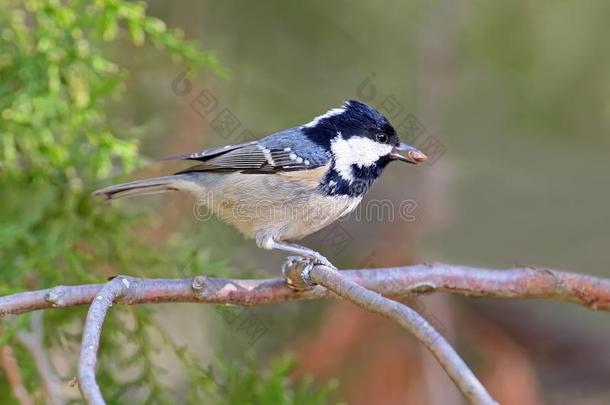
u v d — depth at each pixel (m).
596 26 13.03
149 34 9.03
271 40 13.25
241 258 11.83
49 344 9.09
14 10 9.36
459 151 13.41
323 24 13.38
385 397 10.93
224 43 12.99
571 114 13.35
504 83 13.52
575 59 13.16
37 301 6.38
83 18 8.98
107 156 8.80
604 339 13.30
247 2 13.11
